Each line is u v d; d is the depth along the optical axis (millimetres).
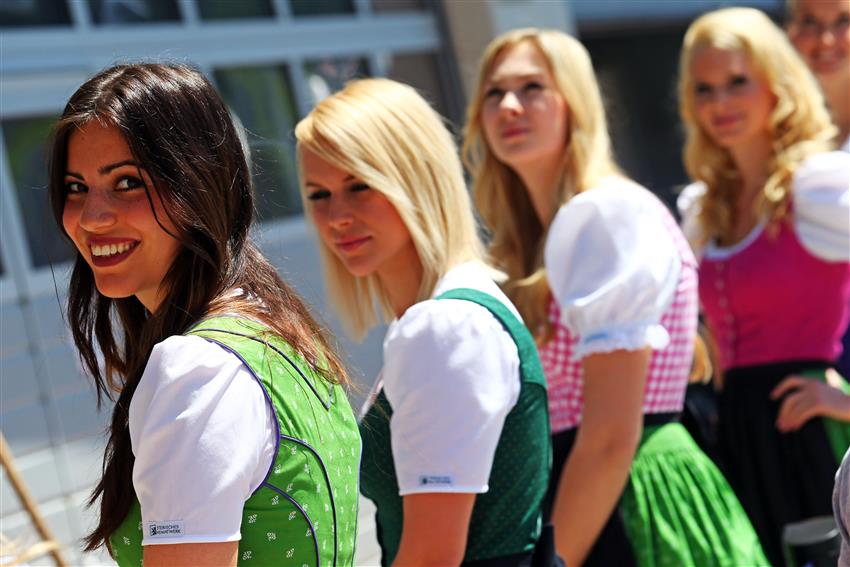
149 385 1718
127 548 1841
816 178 3660
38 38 5758
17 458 5160
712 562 2854
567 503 2791
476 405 2211
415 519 2217
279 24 6996
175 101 1837
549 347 3096
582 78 3262
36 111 5703
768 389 3715
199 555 1648
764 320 3748
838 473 1838
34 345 5363
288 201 6762
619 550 2836
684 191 4285
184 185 1810
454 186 2516
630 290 2779
